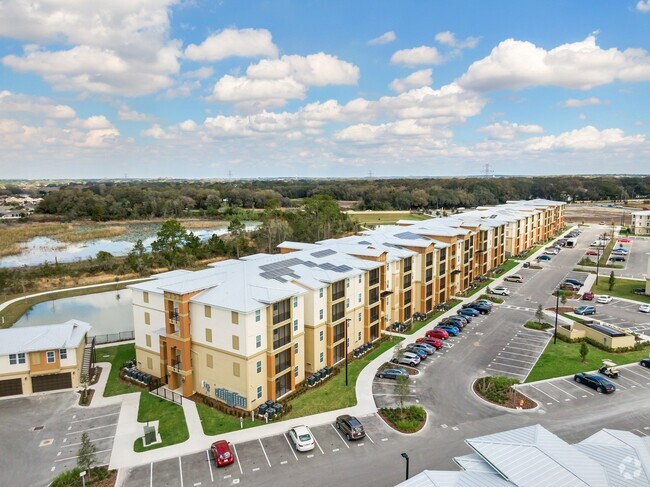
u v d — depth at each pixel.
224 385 41.78
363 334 55.88
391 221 180.12
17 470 32.88
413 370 48.75
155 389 45.12
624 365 49.91
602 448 26.36
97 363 52.62
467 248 82.19
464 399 42.34
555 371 48.25
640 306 71.12
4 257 124.94
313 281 47.62
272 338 41.53
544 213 135.75
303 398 42.88
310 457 33.53
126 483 30.78
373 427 37.62
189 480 31.02
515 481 22.48
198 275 47.75
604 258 110.12
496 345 55.91
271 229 123.56
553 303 74.31
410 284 65.88
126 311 78.81
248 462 32.97
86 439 31.67
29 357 44.34
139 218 199.12
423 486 23.36
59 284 94.94
